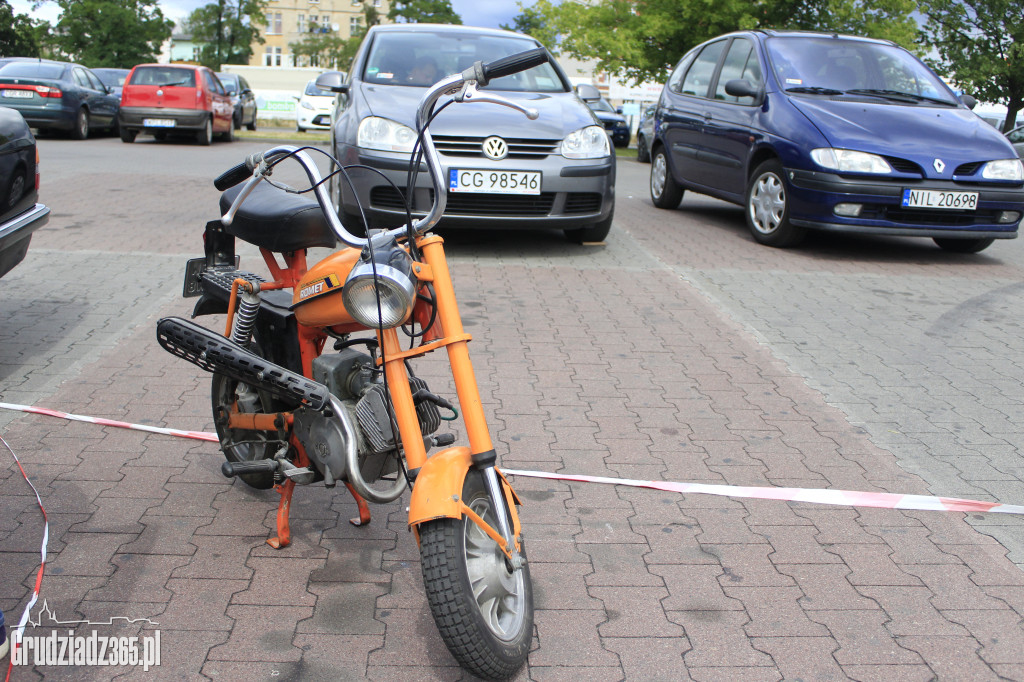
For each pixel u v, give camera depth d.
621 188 13.49
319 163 13.04
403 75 8.02
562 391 4.66
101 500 3.38
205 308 3.44
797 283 7.24
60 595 2.77
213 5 86.75
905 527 3.41
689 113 10.22
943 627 2.78
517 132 7.20
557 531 3.29
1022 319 6.44
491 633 2.29
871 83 8.98
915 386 4.96
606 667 2.53
